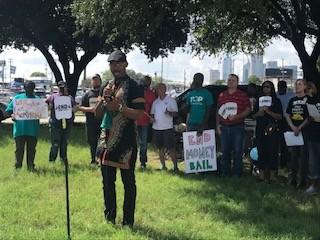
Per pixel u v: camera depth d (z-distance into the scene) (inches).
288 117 330.6
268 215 258.7
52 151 401.7
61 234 206.7
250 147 432.8
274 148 344.8
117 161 216.5
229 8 349.7
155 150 530.0
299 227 236.4
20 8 727.7
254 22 557.6
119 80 215.8
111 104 208.1
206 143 359.9
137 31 421.1
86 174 351.6
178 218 247.9
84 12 426.9
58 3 732.7
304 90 324.8
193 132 361.1
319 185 321.1
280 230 229.8
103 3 403.2
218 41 551.8
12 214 242.8
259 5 350.9
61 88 389.1
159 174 366.3
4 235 206.1
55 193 293.6
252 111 363.6
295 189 326.3
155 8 404.2
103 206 259.3
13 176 341.7
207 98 365.7
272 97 345.4
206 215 253.9
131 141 217.3
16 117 362.6
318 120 308.7
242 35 655.1
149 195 290.2
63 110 241.1
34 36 869.8
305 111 323.3
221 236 216.2
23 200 272.5
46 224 229.6
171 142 386.0
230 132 353.4
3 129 717.3
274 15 567.2
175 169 386.6
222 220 244.4
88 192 295.9
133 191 222.2
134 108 214.1
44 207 257.1
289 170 386.9
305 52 593.3
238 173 357.4
